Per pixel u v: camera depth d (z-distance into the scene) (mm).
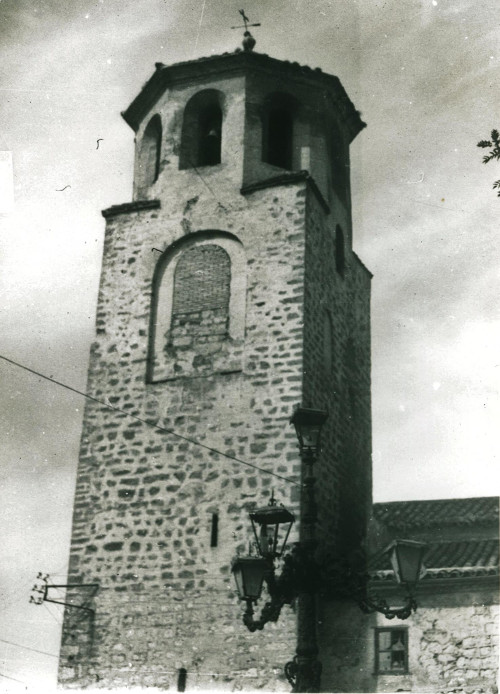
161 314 21000
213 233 21359
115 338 21078
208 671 17516
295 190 21047
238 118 22203
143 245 21781
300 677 11672
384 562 18797
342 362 21844
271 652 17266
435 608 16641
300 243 20531
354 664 16641
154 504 19234
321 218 21797
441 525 20438
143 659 18016
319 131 22734
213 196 21625
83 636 18531
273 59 22672
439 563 17391
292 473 18562
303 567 12172
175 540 18797
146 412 20109
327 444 20188
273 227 20859
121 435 20094
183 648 17859
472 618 16438
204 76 22859
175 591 18375
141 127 23625
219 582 18156
